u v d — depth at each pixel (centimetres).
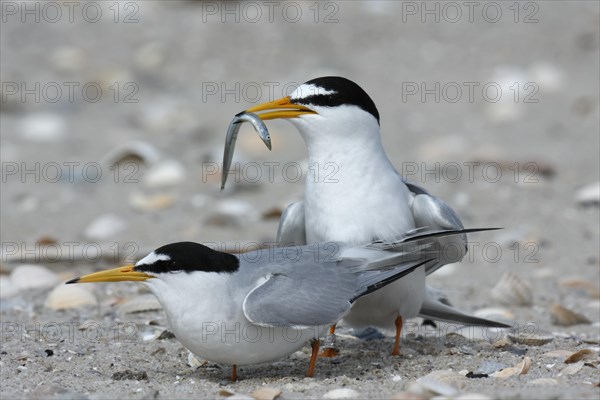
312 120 826
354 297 753
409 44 2072
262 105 841
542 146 1634
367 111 826
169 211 1405
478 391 673
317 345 764
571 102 1812
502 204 1411
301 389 717
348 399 681
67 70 1992
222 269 730
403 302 832
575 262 1209
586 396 654
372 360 824
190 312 723
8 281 1090
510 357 824
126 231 1319
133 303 1002
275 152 1658
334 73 1934
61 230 1332
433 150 1611
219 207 1404
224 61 2027
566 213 1373
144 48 2058
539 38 2072
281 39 2091
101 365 815
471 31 2112
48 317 982
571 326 995
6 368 797
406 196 841
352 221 818
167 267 726
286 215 877
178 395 706
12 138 1714
